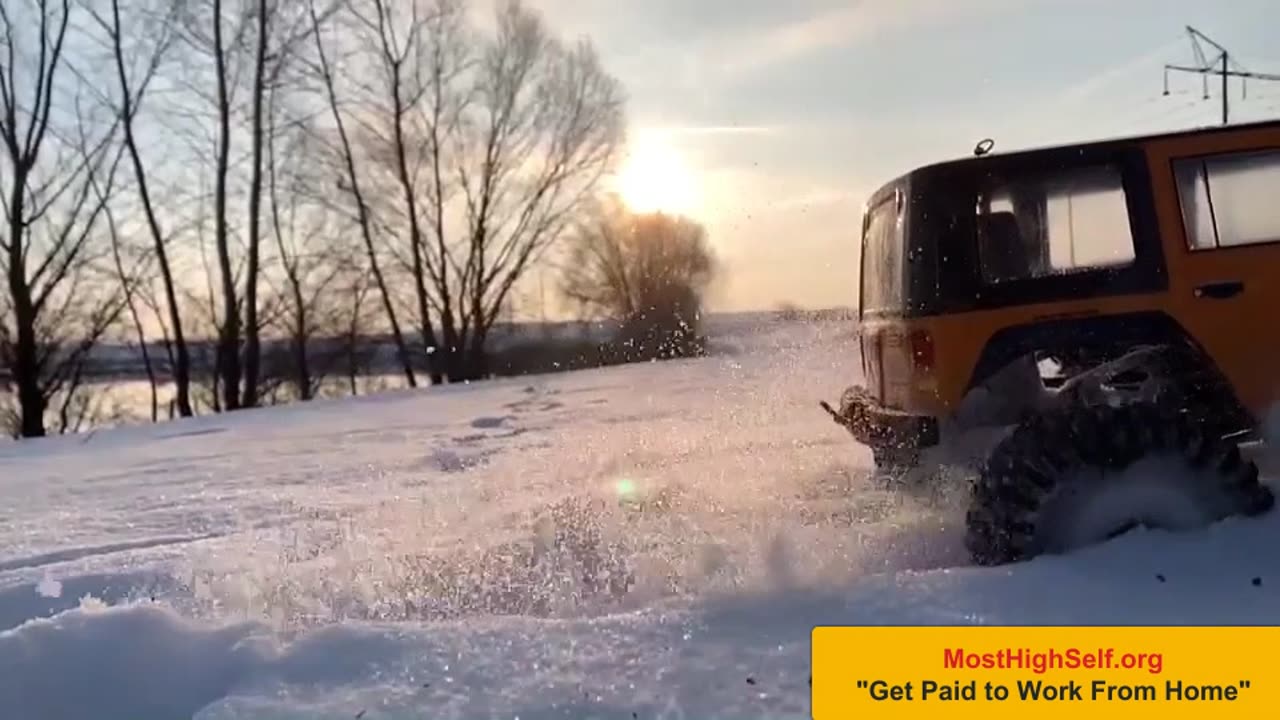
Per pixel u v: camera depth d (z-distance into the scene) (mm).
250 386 27922
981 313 4961
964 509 5027
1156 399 4848
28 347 25906
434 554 5531
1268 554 3949
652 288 28547
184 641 3906
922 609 3789
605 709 3240
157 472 11820
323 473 10727
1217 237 4945
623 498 6652
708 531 5375
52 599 5348
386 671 3629
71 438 18297
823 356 10180
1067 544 4273
